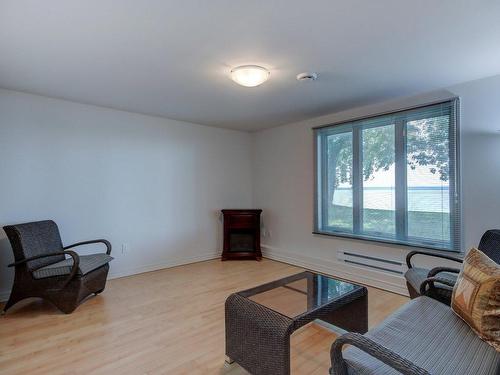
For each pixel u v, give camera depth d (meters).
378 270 3.45
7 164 3.05
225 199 4.93
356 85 2.88
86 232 3.56
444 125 2.95
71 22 1.77
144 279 3.71
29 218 3.17
